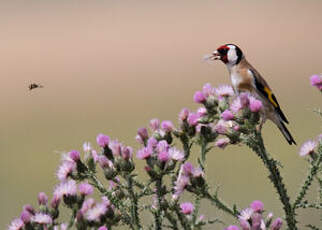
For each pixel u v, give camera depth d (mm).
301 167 16844
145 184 4680
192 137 5078
